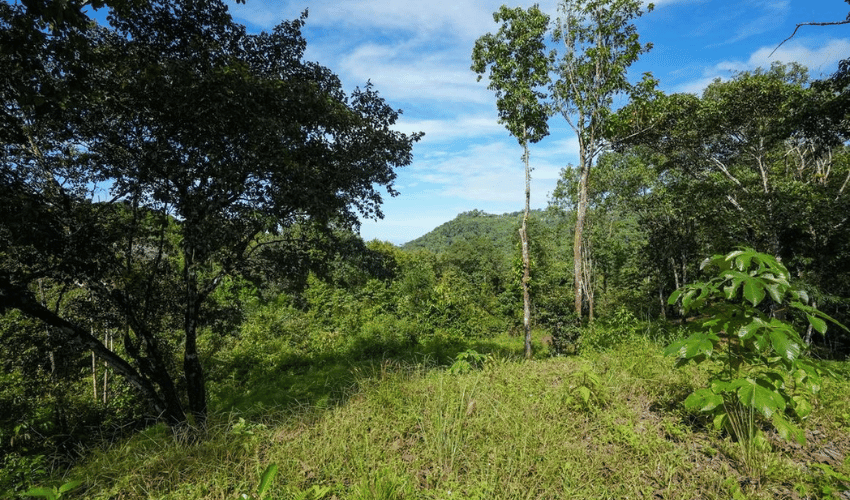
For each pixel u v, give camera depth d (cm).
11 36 397
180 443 361
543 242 3048
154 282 807
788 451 295
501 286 4006
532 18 1442
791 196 1703
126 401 1029
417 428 358
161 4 645
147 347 745
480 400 400
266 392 1233
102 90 588
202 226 643
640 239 3194
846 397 385
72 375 905
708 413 333
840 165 1978
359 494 255
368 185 898
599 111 1473
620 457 291
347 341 1834
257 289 897
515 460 289
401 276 2917
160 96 607
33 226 517
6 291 536
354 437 337
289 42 793
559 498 254
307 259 885
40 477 477
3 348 714
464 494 263
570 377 435
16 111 567
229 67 605
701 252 2575
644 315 2836
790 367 262
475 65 1572
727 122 1741
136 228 716
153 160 667
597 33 1467
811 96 1373
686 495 245
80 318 734
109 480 324
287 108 686
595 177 2441
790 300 274
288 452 326
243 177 681
